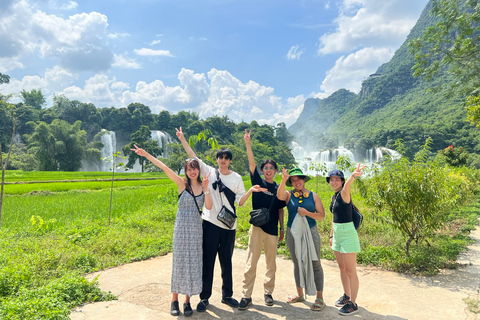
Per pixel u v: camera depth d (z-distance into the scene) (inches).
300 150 5083.7
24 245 266.1
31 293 159.0
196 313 158.2
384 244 297.6
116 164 400.5
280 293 186.5
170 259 261.1
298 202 168.4
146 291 187.8
